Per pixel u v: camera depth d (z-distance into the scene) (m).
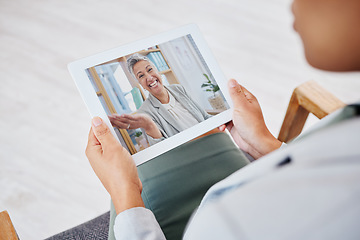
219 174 0.74
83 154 1.30
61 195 1.23
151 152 0.62
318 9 0.26
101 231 0.77
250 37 1.60
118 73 0.63
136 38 1.54
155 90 0.65
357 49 0.26
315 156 0.21
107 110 0.61
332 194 0.19
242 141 0.74
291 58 1.57
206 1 1.66
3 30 1.51
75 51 1.50
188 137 0.64
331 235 0.19
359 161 0.19
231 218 0.22
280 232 0.21
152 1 1.64
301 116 0.80
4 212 0.62
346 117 0.27
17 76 1.43
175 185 0.73
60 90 1.41
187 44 0.69
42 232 1.17
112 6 1.60
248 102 0.66
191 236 0.26
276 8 1.69
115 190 0.54
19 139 1.31
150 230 0.46
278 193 0.20
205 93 0.67
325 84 1.52
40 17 1.55
